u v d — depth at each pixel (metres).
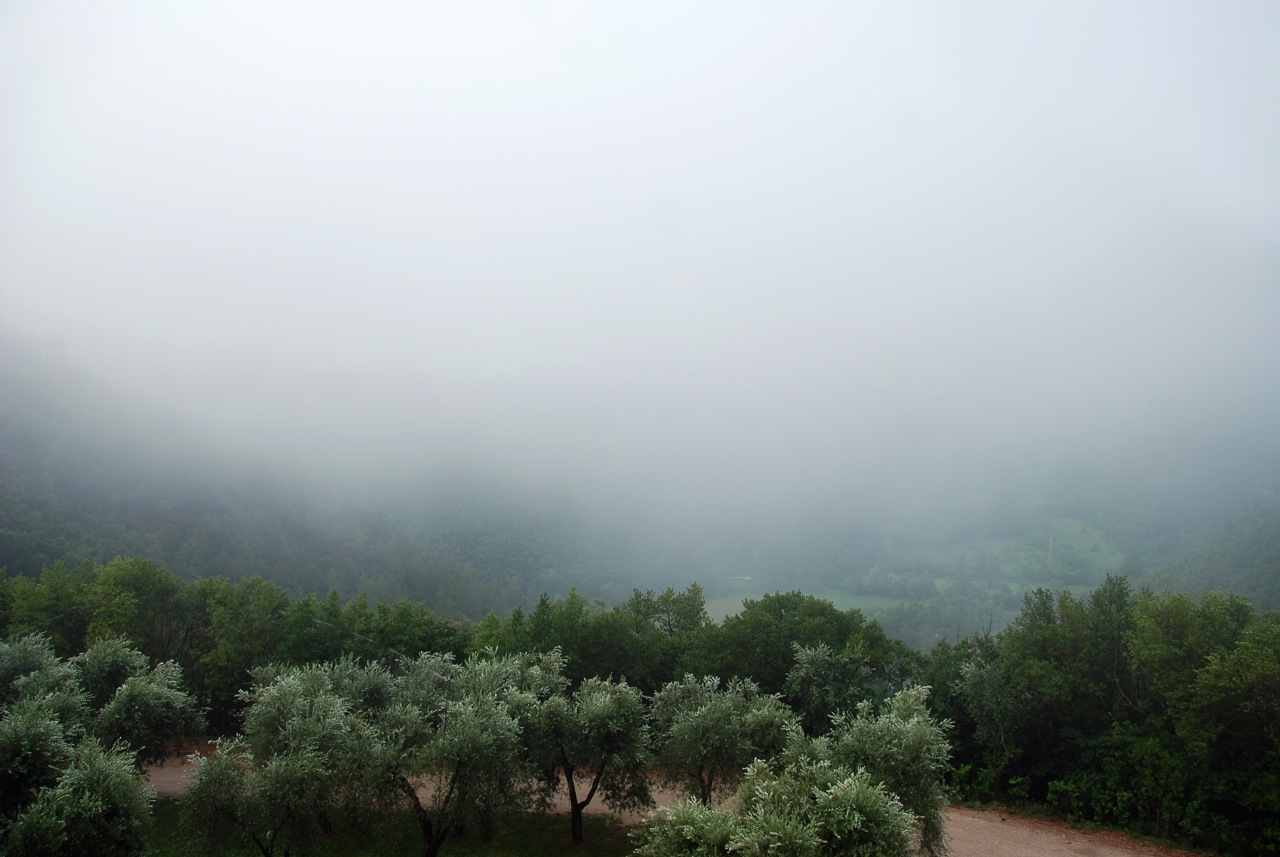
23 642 30.52
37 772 19.41
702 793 26.14
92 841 17.84
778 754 25.27
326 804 21.03
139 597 46.19
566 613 43.72
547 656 30.73
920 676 42.25
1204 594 34.59
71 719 24.50
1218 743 29.95
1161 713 32.88
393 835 23.23
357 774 21.77
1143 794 31.70
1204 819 29.72
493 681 27.02
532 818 29.77
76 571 52.38
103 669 30.39
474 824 23.12
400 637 46.41
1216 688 29.34
